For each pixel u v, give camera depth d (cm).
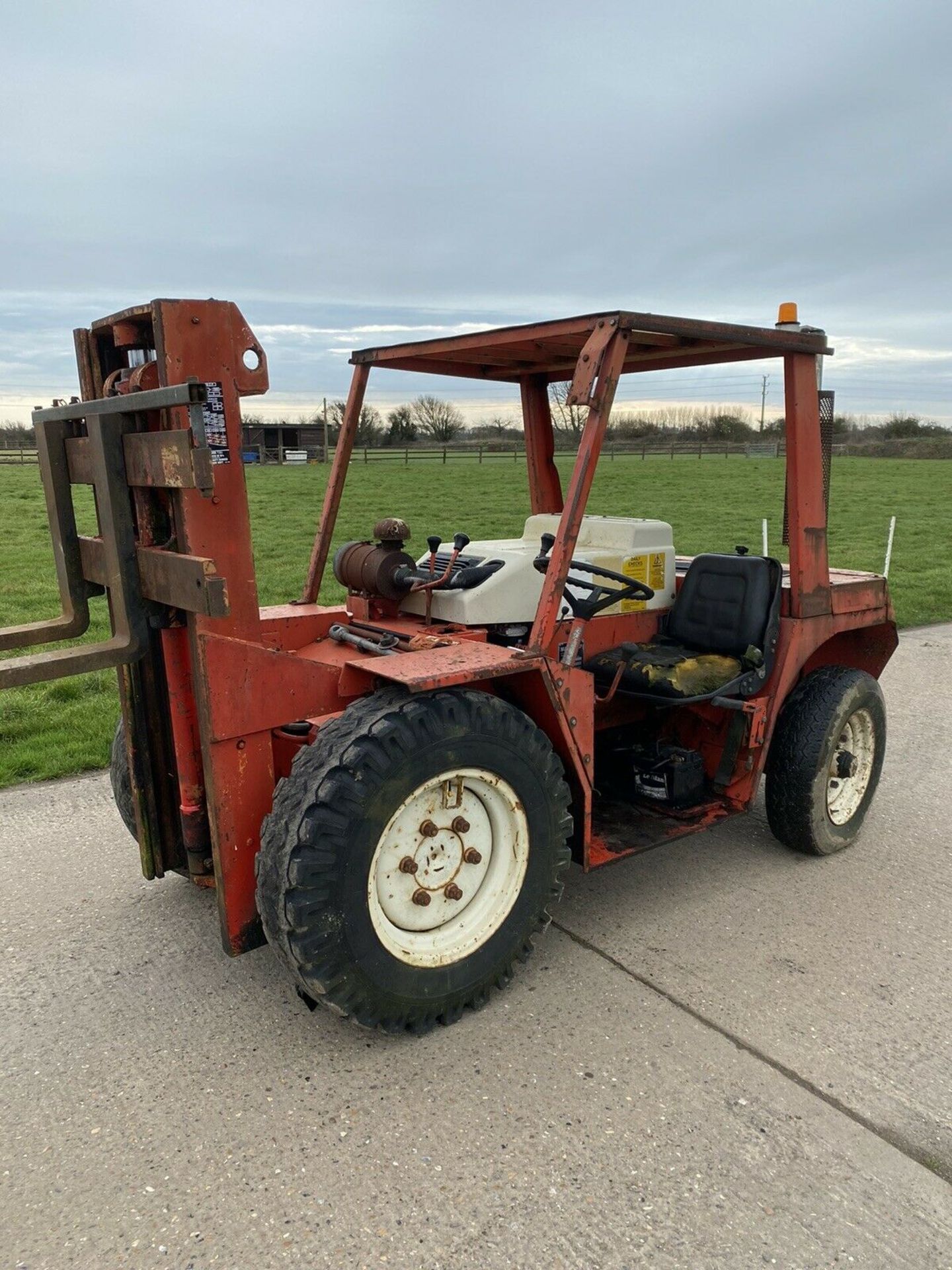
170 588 259
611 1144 239
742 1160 234
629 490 2680
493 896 297
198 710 273
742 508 2170
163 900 372
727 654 383
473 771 278
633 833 360
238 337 267
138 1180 228
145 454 257
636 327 288
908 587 1188
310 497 2342
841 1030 288
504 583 347
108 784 501
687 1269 203
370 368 393
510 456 4284
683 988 310
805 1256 207
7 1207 220
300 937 249
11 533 1655
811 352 366
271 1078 266
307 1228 213
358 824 252
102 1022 292
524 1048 279
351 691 292
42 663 259
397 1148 238
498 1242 209
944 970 323
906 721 634
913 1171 231
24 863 406
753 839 437
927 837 440
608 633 392
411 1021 278
